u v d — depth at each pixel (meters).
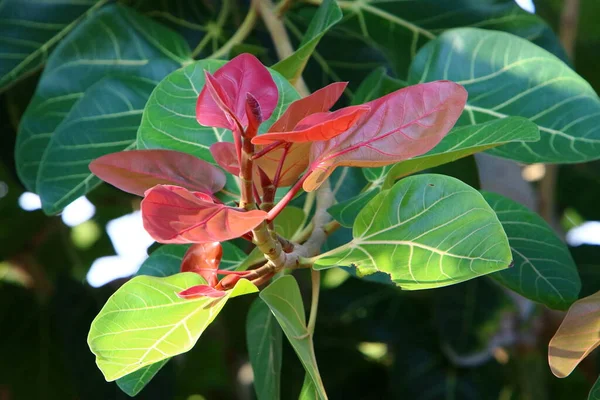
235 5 1.83
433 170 1.49
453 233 1.10
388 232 1.13
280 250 1.11
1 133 1.88
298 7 1.87
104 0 1.71
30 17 1.68
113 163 1.11
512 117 1.21
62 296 2.10
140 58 1.58
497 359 2.06
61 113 1.55
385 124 1.09
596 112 1.37
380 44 1.78
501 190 1.88
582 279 1.69
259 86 1.08
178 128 1.26
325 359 2.12
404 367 2.06
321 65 1.85
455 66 1.44
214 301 1.10
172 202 1.00
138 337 1.09
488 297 1.94
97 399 2.01
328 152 1.09
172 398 2.01
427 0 1.72
